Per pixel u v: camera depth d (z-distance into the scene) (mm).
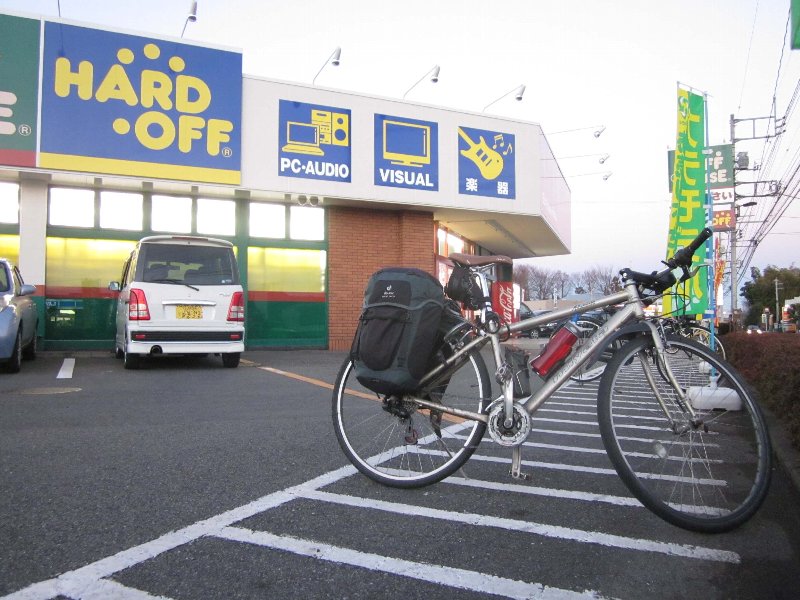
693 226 7594
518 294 15836
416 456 3664
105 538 2514
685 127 7758
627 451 3451
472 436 3176
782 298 61562
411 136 12250
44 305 10383
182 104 10484
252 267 12016
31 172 9719
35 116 9648
